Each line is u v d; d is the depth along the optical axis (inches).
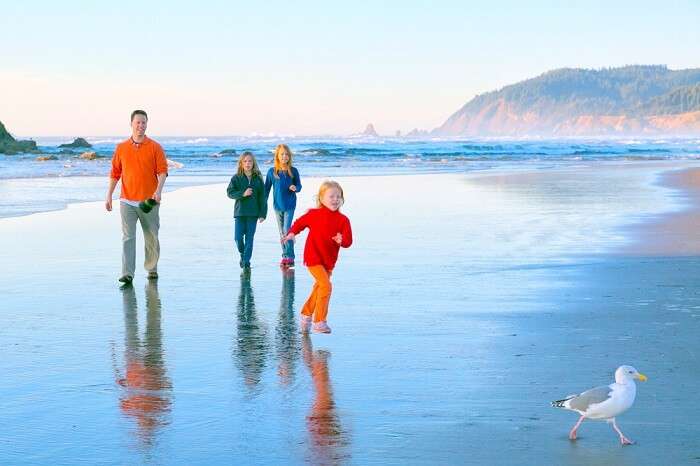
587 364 264.8
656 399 227.8
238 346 297.0
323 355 282.5
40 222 725.9
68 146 3297.2
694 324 319.6
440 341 299.3
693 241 572.1
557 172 1628.9
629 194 1029.2
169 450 194.1
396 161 2267.5
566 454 189.3
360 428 208.2
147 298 392.8
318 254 323.9
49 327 328.8
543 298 378.0
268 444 197.5
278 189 504.4
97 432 206.7
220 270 481.7
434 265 482.9
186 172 1667.1
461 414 218.4
